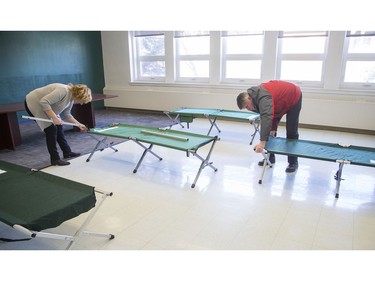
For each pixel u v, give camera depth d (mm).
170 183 3084
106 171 3404
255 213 2486
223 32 5961
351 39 5066
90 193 1924
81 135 4949
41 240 2111
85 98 3299
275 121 3346
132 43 7148
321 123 5375
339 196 2783
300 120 5539
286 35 5441
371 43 4953
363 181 3123
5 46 5645
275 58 5609
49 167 3510
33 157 3855
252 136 4574
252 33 5770
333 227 2279
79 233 1864
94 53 7406
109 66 7570
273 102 2846
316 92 5395
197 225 2312
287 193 2846
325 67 5242
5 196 1881
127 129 3688
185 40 6484
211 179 3178
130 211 2521
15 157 3850
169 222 2355
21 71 5969
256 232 2217
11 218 1581
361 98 5078
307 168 3488
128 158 3840
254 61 5926
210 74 6293
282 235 2180
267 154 3082
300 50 5477
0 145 4180
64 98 3252
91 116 5406
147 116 6684
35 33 6102
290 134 3330
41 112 3270
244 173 3336
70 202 1802
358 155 2779
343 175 3273
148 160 3770
